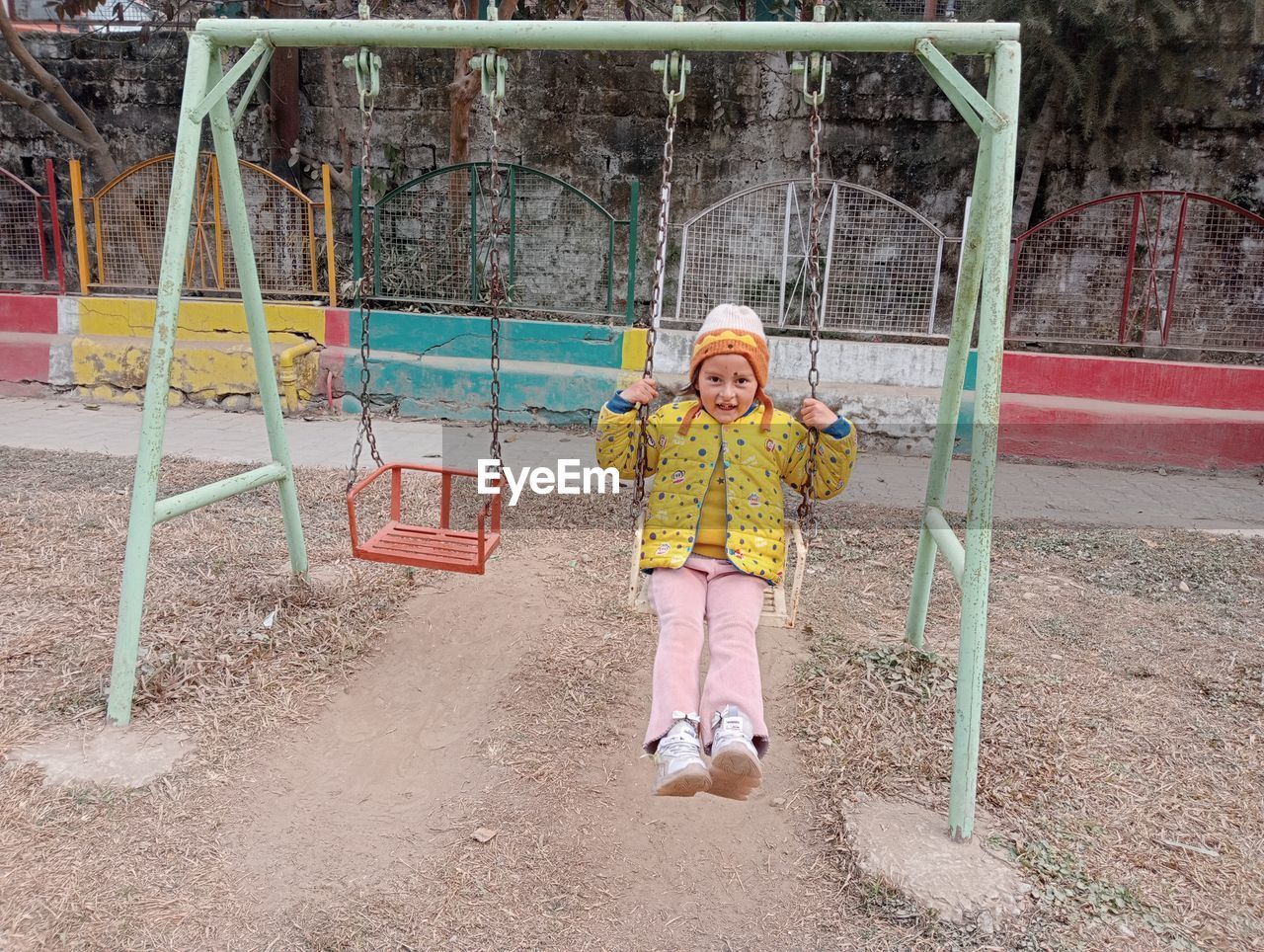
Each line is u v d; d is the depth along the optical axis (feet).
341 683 10.30
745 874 7.61
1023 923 6.94
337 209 30.45
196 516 15.19
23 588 12.04
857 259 26.30
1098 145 25.94
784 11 27.50
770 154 28.81
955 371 10.12
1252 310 26.09
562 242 28.48
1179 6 22.18
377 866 7.51
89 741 8.77
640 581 9.68
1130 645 12.06
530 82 29.07
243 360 24.35
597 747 9.22
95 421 22.88
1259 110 25.84
